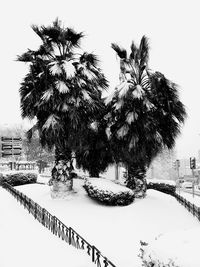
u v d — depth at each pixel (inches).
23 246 352.5
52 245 360.5
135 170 673.6
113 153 693.9
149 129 635.5
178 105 661.9
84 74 647.8
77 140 647.8
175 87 655.8
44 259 310.2
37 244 362.6
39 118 663.1
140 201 634.8
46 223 455.5
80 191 677.9
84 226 501.7
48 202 619.8
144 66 688.4
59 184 639.1
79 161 763.4
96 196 604.7
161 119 673.6
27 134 688.4
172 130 676.1
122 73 708.7
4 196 687.7
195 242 214.2
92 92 669.3
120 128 645.9
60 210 576.7
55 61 637.3
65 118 639.1
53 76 625.3
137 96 618.5
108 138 671.1
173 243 217.5
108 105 690.2
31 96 631.2
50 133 624.4
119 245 425.7
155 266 197.6
